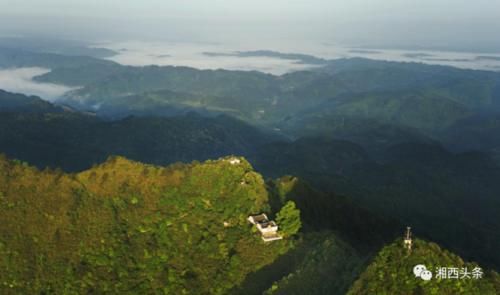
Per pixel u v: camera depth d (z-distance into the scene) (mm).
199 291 66312
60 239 72688
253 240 76688
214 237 76000
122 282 66312
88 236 73812
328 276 64562
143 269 68875
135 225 77312
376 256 60875
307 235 79062
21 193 79375
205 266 70625
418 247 61281
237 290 67250
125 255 70938
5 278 66062
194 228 78062
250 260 72625
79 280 66250
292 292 63031
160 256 71125
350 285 58844
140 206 81375
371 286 56781
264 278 69438
